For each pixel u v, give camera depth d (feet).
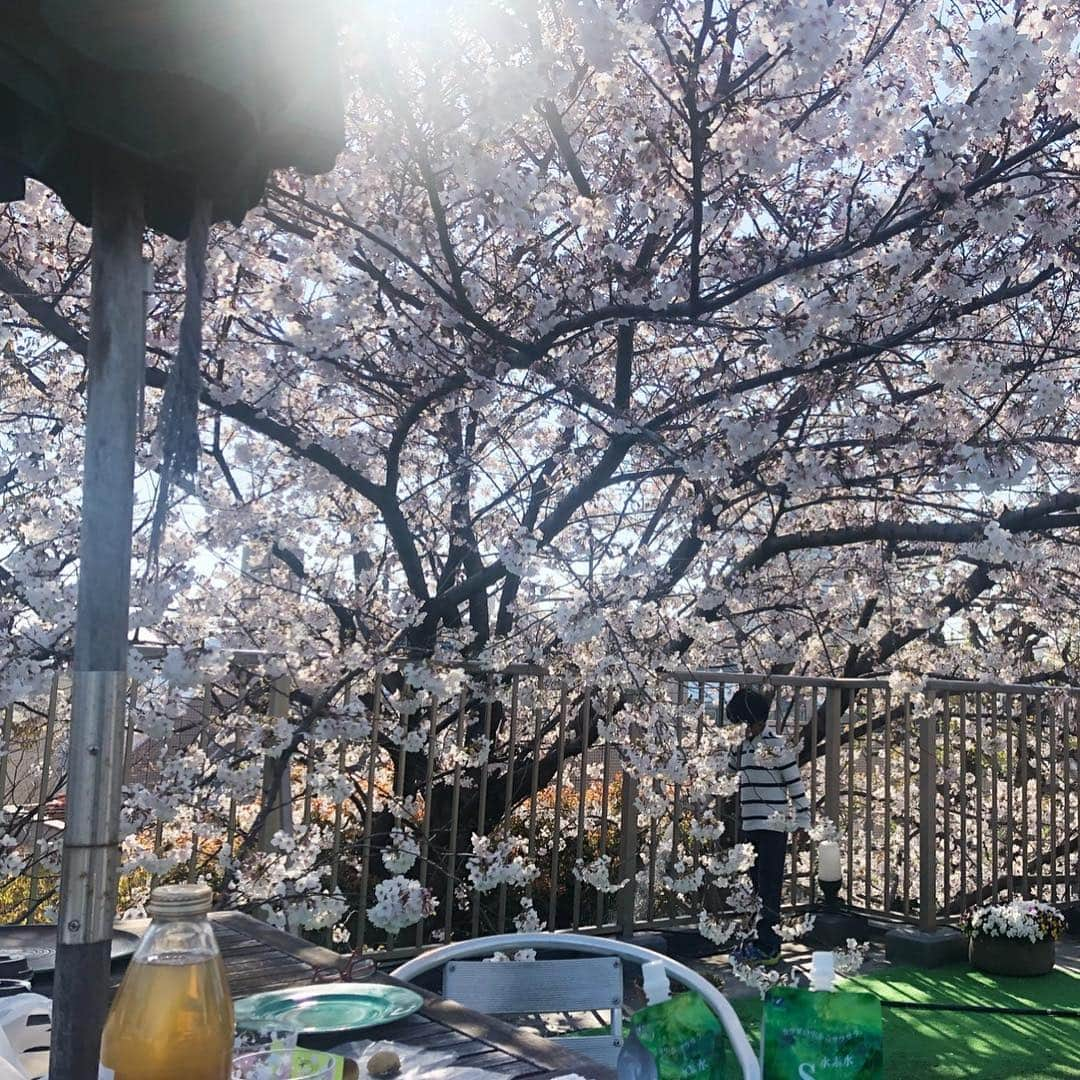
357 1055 5.49
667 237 20.02
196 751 14.33
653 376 23.13
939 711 22.62
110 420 3.78
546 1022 14.90
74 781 3.65
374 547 21.45
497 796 20.03
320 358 17.98
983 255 20.52
